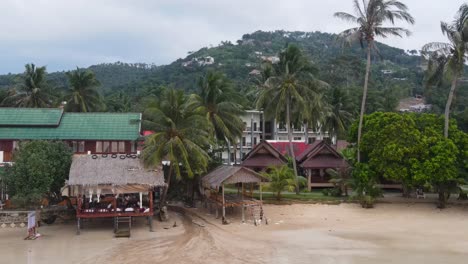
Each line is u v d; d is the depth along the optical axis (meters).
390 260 29.69
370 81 128.12
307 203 50.75
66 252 32.31
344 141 78.50
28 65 71.25
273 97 55.16
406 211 48.16
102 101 79.81
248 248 33.28
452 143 47.34
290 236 37.53
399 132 48.59
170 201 56.09
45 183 40.06
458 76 51.97
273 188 50.88
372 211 48.31
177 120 45.16
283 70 54.81
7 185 42.12
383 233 38.66
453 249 32.72
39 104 70.94
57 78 176.25
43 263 29.33
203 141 45.28
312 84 55.56
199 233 38.94
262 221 43.69
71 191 43.75
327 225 42.41
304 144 75.06
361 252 31.91
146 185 40.00
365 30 53.38
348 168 54.12
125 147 51.44
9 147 49.88
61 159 42.44
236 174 43.03
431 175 46.19
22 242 35.59
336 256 30.81
